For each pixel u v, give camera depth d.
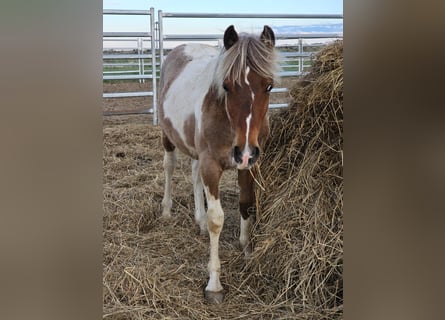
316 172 1.98
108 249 2.09
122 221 2.35
